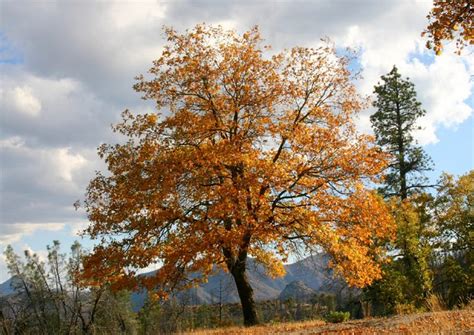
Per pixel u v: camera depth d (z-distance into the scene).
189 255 18.03
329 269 21.72
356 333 13.86
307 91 22.30
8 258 30.36
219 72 21.73
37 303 30.00
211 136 21.88
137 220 20.11
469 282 28.47
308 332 15.84
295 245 21.58
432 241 33.59
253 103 21.38
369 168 20.22
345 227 20.34
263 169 19.02
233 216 18.53
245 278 21.91
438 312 16.03
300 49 22.23
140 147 21.48
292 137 20.30
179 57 22.28
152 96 22.66
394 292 26.41
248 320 21.44
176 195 19.81
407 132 38.22
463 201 35.53
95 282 20.22
